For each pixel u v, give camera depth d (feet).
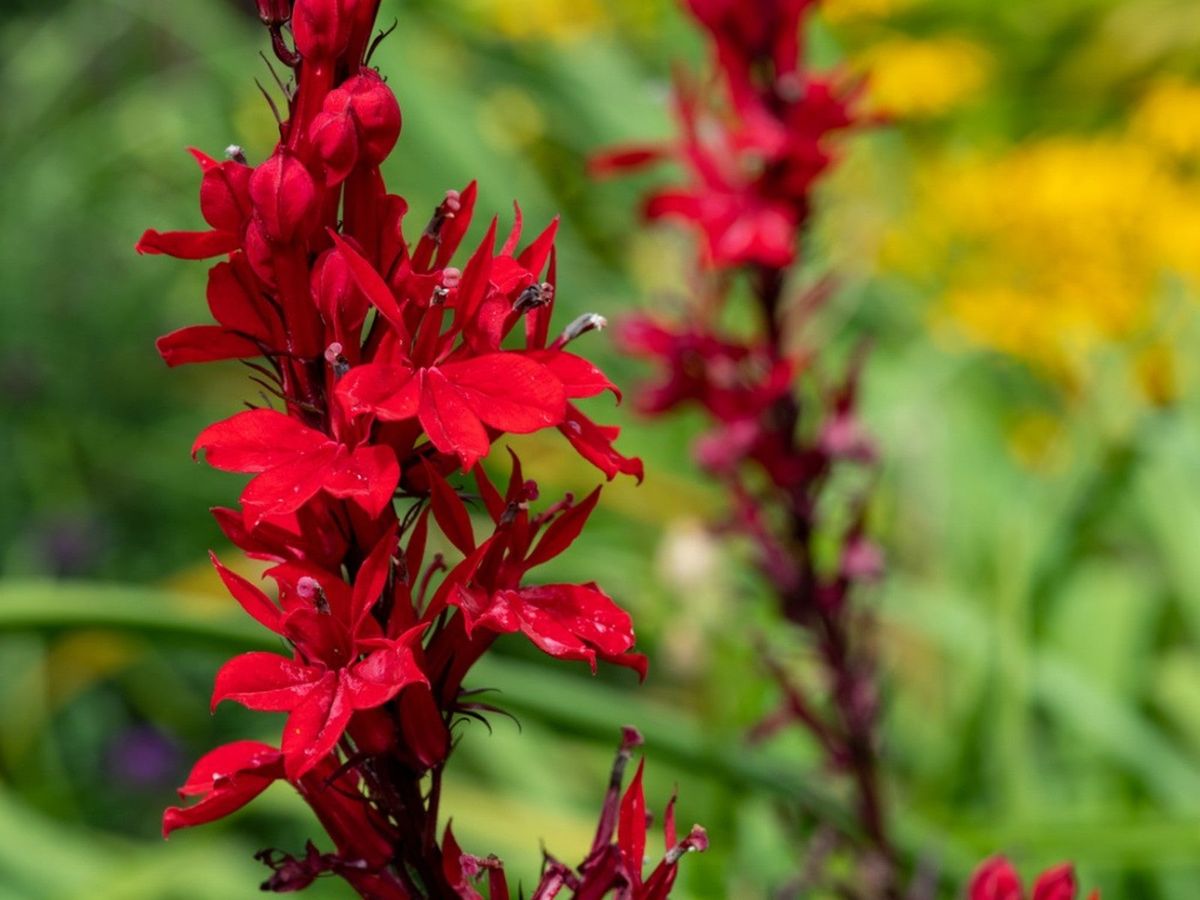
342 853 1.34
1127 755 3.11
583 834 2.86
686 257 2.79
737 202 2.35
